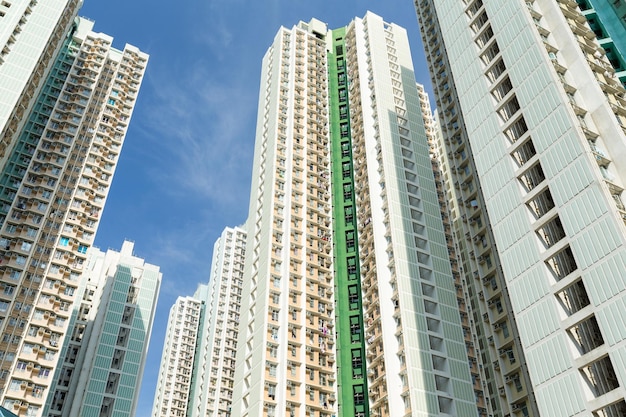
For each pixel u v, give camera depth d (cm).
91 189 10025
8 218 8925
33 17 8581
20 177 9444
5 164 8994
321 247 8781
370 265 7931
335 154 10031
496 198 5094
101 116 10962
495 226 5000
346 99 10631
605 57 5559
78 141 10362
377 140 9044
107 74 11694
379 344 7212
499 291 6222
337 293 8412
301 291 8131
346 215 9162
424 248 7969
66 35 10238
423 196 8581
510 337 5906
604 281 3972
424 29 9344
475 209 7025
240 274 15862
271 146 9831
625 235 3959
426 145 9344
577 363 3947
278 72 10831
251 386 7425
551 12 5519
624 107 4991
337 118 10488
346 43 11400
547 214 4569
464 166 7438
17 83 7844
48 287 8775
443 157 11200
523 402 5597
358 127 9581
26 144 9788
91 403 11106
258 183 9756
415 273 7575
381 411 6756
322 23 12300
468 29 6250
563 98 4784
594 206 4228
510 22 5616
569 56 5194
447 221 8844
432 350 6950
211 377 13675
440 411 6481
